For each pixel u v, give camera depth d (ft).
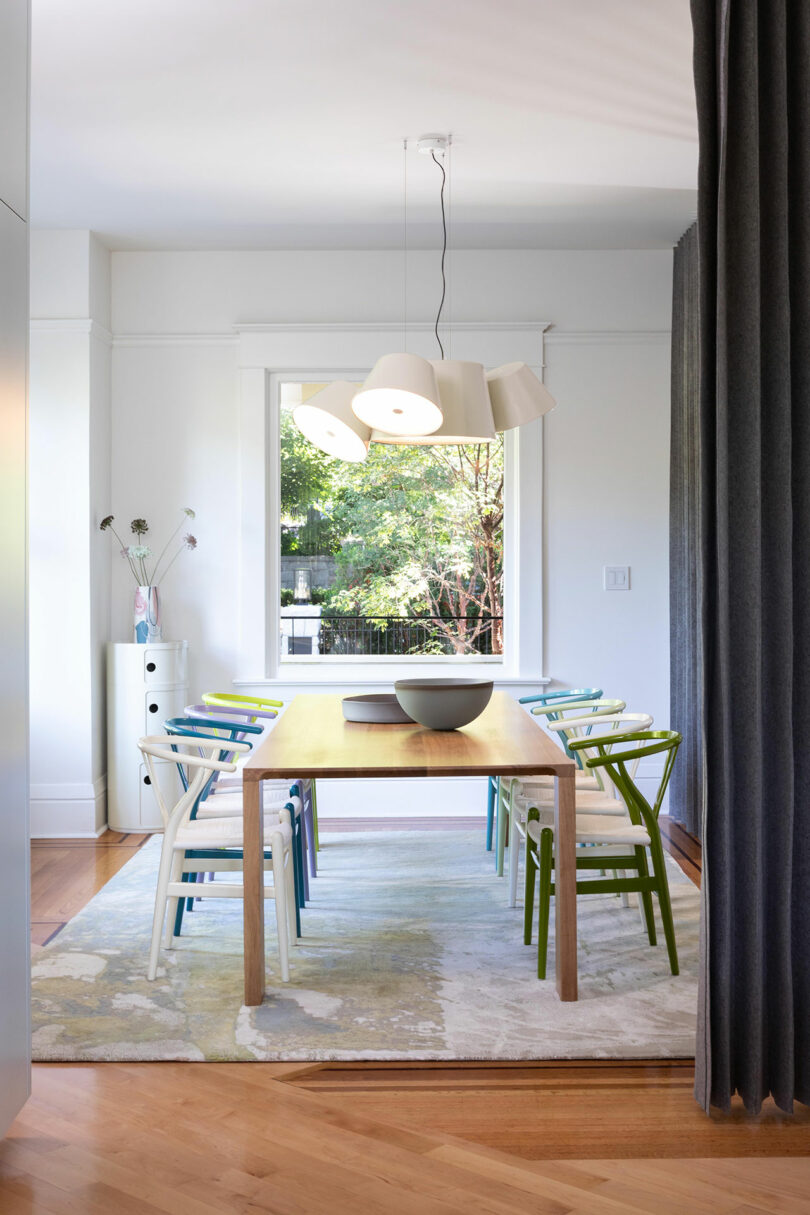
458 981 10.66
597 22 10.55
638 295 18.35
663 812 18.63
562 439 18.42
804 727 8.02
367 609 18.89
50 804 17.12
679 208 16.19
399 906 13.23
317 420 11.78
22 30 7.91
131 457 18.37
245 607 18.38
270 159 14.17
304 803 14.10
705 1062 8.04
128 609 18.42
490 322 18.24
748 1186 7.04
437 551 18.90
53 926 12.53
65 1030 9.49
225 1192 6.97
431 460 18.88
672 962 10.87
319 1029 9.49
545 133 13.29
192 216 16.48
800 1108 8.21
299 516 18.84
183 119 12.87
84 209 16.10
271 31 10.73
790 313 7.98
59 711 17.13
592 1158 7.40
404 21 10.54
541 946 10.71
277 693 18.45
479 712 12.19
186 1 10.13
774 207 7.88
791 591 7.93
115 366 18.35
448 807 18.60
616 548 18.47
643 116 12.78
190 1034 9.39
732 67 7.82
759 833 7.88
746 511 7.84
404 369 10.32
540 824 11.52
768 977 8.04
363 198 15.69
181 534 18.39
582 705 14.76
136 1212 6.74
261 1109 8.12
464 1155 7.44
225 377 18.37
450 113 12.71
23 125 7.95
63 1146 7.58
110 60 11.34
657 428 18.42
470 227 17.12
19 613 7.83
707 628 7.97
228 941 11.96
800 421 7.98
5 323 7.56
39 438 17.08
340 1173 7.20
